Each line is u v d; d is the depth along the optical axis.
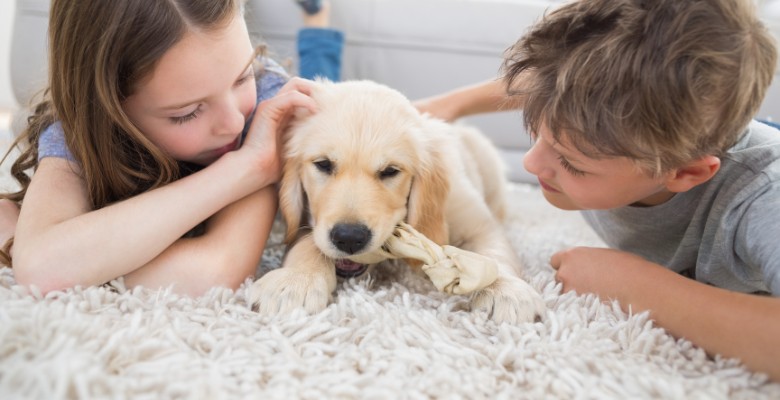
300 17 2.71
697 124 0.91
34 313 0.84
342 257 1.15
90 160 1.15
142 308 0.98
